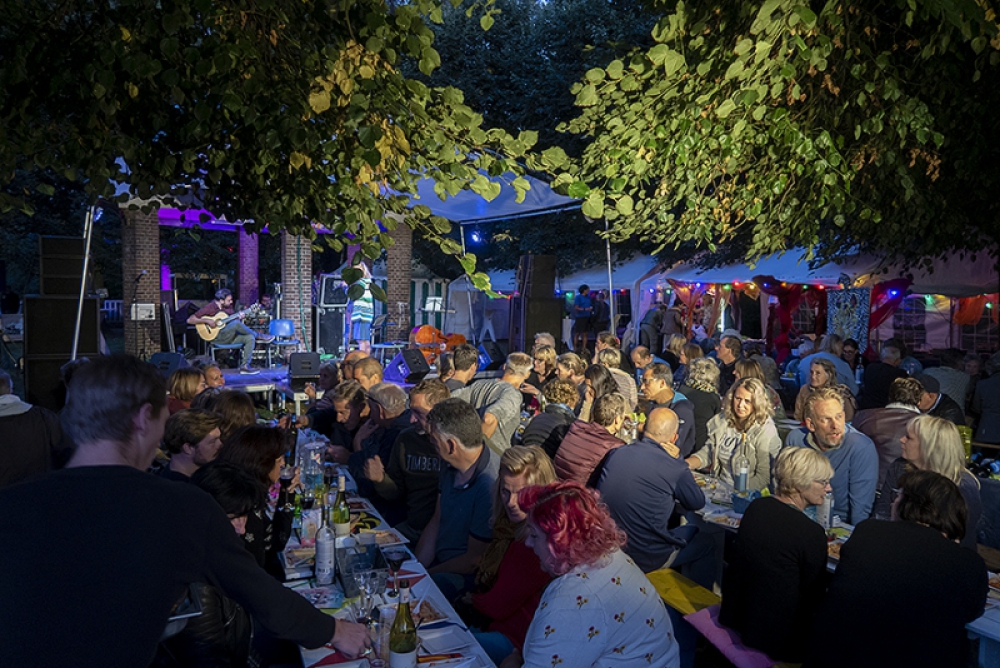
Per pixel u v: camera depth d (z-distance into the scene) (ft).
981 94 23.43
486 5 8.46
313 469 16.35
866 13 19.94
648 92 15.93
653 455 13.89
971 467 16.89
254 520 10.35
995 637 9.71
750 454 17.33
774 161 19.71
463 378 23.52
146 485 5.24
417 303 65.67
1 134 7.96
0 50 8.07
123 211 43.14
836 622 9.39
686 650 12.69
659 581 13.70
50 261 29.53
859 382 33.09
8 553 4.74
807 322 49.96
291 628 6.48
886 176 23.85
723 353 30.17
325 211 9.70
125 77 8.48
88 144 8.52
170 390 18.98
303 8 9.07
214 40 7.81
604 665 7.09
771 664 10.67
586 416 20.59
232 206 10.63
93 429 5.29
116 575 4.87
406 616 8.36
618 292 64.64
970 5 12.89
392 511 16.12
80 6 8.18
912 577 9.03
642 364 25.95
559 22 60.54
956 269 37.45
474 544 12.65
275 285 51.83
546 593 7.31
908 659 8.94
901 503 9.82
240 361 46.21
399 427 16.57
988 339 42.83
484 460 12.78
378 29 7.66
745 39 13.30
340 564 10.97
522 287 43.73
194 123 8.37
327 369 25.30
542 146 61.72
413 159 8.50
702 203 21.83
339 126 8.59
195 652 7.90
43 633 4.67
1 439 12.96
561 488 7.55
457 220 45.62
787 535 10.66
